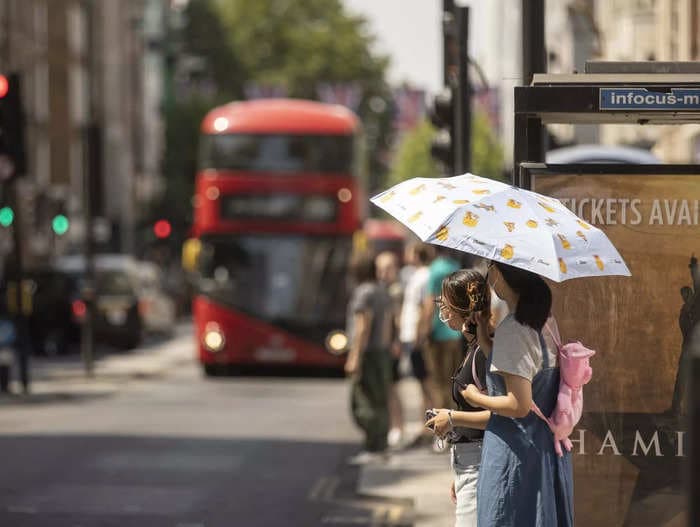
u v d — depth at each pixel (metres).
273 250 37.75
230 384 36.62
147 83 117.12
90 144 36.88
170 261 88.88
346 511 15.80
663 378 9.98
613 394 9.98
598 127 24.52
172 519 15.21
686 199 9.95
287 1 115.44
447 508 15.39
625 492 9.98
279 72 112.75
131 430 24.11
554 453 8.69
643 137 25.02
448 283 9.06
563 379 8.64
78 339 48.22
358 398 19.80
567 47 26.53
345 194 37.59
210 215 37.78
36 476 18.41
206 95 101.81
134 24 108.25
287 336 37.69
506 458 8.62
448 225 8.48
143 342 56.25
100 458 20.25
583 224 8.69
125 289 49.03
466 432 9.30
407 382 37.00
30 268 48.34
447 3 20.16
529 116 9.93
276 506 16.16
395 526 14.75
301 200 37.56
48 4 82.25
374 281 19.88
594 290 10.00
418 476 18.02
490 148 91.00
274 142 37.69
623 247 9.99
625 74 9.52
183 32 115.19
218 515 15.49
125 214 99.06
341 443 22.48
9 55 71.81
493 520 8.64
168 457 20.45
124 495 16.86
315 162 37.59
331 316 37.69
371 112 115.25
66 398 31.16
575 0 25.83
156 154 119.69
